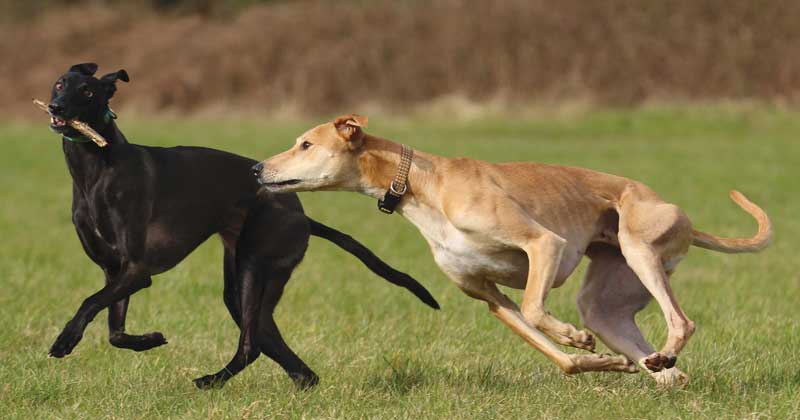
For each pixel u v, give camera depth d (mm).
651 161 32250
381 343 11047
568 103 45375
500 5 48750
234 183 9594
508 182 9398
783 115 43094
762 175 28734
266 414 8328
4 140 42375
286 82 50281
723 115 42875
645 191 9695
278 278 9516
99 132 8875
